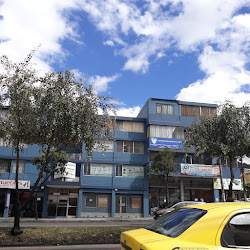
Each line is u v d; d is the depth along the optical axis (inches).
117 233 386.6
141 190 1151.6
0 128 388.2
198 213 140.1
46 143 427.5
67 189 1096.2
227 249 119.8
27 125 394.6
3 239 339.0
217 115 583.2
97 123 435.5
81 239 353.4
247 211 136.1
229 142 550.0
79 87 426.9
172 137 1210.6
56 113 386.6
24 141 429.1
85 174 1117.7
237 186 1218.0
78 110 408.2
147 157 1192.8
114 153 1159.6
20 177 1043.3
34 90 403.9
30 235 358.3
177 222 142.4
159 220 163.9
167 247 116.6
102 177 1127.6
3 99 395.5
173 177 1092.5
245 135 534.9
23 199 1042.7
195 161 1230.3
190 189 1203.2
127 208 1135.0
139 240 130.3
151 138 1167.0
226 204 150.2
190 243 120.0
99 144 456.8
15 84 387.5
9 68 398.6
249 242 126.0
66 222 845.2
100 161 1136.8
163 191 1184.2
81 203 1088.8
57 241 343.0
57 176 1056.8
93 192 1114.7
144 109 1330.0
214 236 123.3
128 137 1200.2
